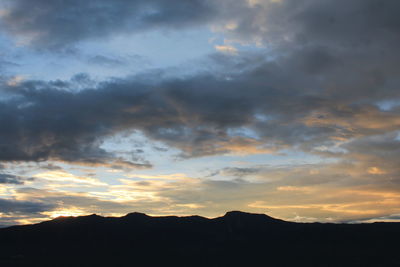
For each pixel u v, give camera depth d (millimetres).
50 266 162375
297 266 159375
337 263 160375
